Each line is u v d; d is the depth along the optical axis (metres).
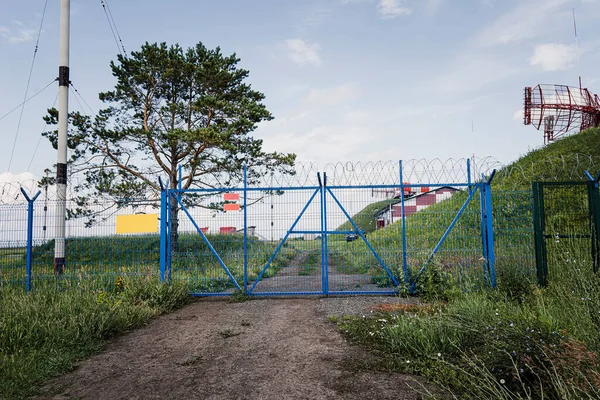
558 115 28.53
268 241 11.29
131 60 17.11
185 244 10.29
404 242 8.61
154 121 18.58
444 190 10.34
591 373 3.21
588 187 7.86
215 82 18.11
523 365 3.57
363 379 4.13
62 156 11.66
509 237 8.87
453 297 7.41
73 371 4.59
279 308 7.62
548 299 6.07
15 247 9.09
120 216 9.17
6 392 3.89
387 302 7.76
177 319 6.99
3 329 5.39
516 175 18.23
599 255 7.29
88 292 7.66
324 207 8.89
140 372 4.50
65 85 12.07
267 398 3.74
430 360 4.40
